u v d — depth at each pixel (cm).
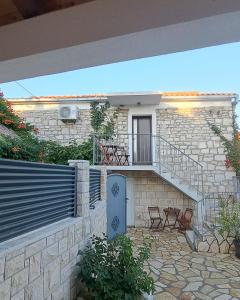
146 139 995
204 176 951
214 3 120
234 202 757
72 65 164
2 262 189
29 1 146
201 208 807
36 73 174
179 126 980
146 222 951
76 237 352
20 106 1027
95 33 139
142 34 133
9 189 217
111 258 359
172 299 411
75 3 146
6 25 156
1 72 171
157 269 538
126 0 134
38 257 244
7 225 217
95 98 981
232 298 418
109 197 706
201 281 482
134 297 329
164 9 127
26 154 640
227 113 970
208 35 135
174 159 962
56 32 146
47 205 293
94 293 322
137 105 993
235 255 637
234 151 930
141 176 968
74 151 917
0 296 186
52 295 274
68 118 980
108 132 965
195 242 681
